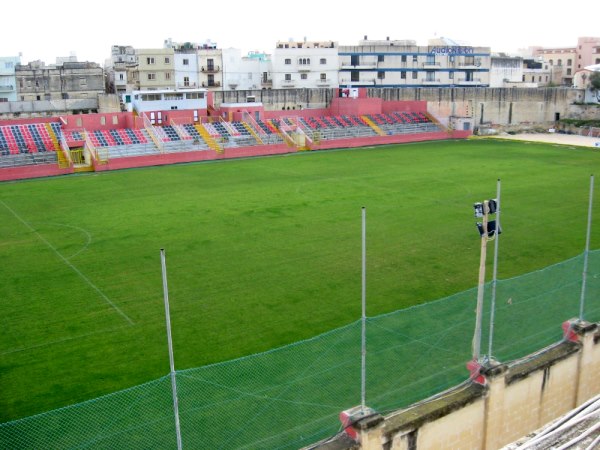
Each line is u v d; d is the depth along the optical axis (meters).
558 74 119.69
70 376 16.23
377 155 60.25
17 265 26.17
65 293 22.66
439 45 100.69
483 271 13.97
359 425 11.97
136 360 17.11
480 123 81.75
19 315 20.64
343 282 23.36
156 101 62.97
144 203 38.59
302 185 43.97
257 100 73.06
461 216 33.81
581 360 15.32
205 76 91.88
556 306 18.94
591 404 14.61
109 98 72.31
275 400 14.33
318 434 13.04
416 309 19.23
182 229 31.69
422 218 33.41
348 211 35.25
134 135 59.03
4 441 13.01
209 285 23.22
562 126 82.69
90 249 28.36
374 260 26.08
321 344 17.27
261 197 39.75
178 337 18.62
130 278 24.17
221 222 33.00
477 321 14.02
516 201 37.53
